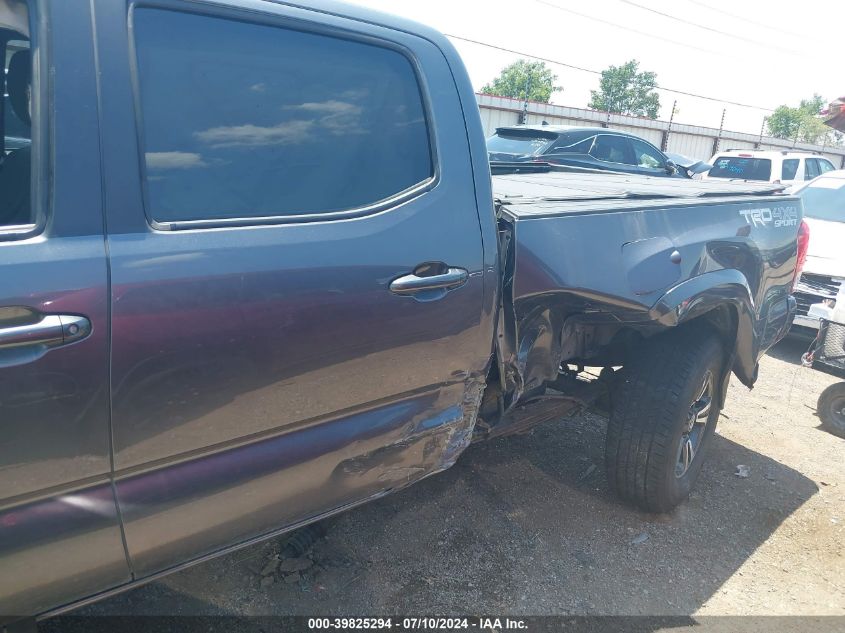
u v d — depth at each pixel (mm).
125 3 1496
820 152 31172
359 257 1789
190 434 1563
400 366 1933
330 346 1747
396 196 1939
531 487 3266
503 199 2604
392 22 2043
